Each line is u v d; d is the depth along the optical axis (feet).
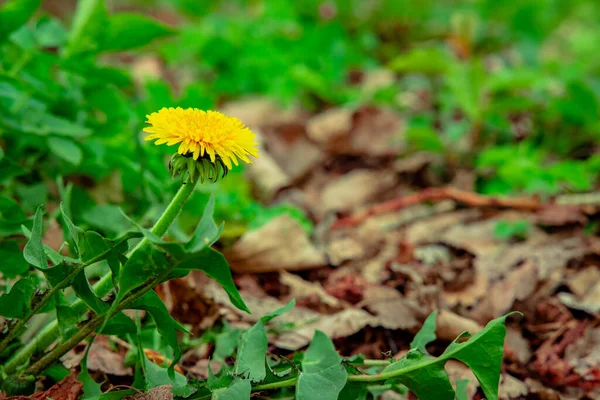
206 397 1.72
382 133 3.45
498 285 2.28
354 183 3.13
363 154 3.38
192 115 1.63
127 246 1.67
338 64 3.97
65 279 1.67
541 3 4.94
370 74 4.11
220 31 4.12
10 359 1.80
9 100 2.19
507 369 2.06
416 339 1.84
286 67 3.90
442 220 2.79
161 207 2.25
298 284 2.28
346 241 2.61
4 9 2.11
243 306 1.64
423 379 1.69
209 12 5.23
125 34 2.28
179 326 1.68
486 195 3.01
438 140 3.08
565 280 2.30
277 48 4.10
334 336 2.06
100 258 1.66
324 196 3.06
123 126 2.35
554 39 5.59
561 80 3.77
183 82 4.09
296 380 1.73
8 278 1.91
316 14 4.83
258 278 2.31
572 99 3.28
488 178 3.15
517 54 4.58
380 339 2.11
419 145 3.16
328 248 2.53
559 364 2.07
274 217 2.39
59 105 2.29
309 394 1.71
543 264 2.36
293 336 2.05
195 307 2.09
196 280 2.15
